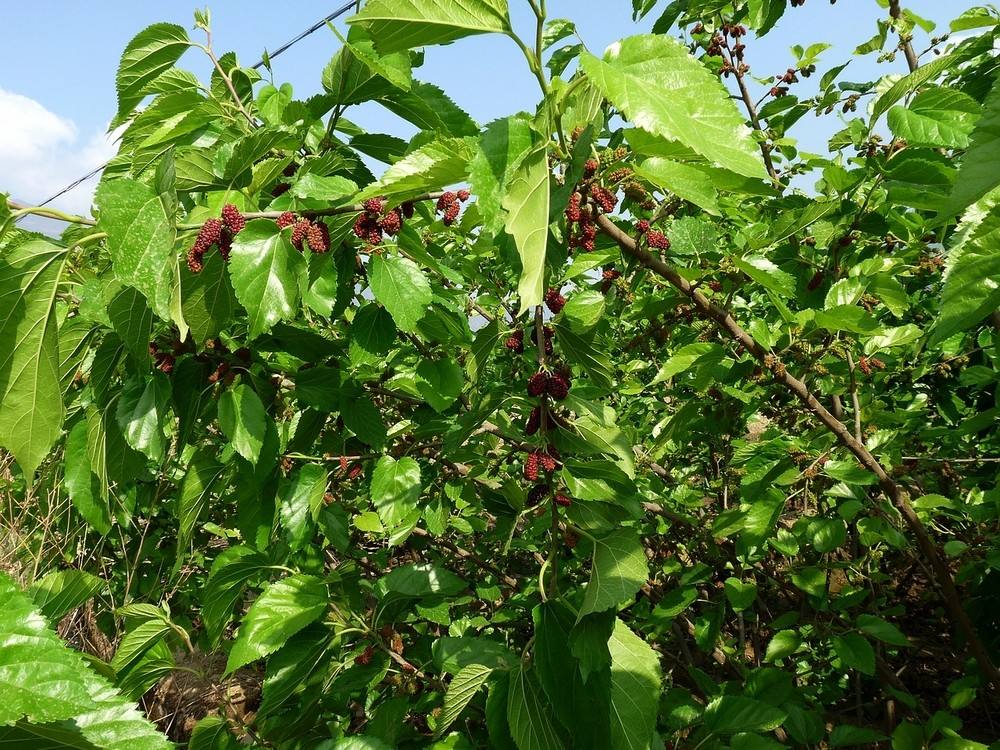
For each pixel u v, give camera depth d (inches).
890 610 101.3
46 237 54.4
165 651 74.4
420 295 66.0
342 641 74.9
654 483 112.0
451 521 116.2
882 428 96.4
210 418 79.0
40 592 63.7
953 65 93.0
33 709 27.7
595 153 48.5
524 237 37.9
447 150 41.5
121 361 71.2
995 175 19.3
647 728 48.7
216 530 124.7
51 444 61.6
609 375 58.9
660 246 68.6
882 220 89.4
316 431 86.3
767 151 115.3
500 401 57.6
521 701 51.2
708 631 97.1
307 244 59.9
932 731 69.6
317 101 71.9
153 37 76.2
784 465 82.5
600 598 44.9
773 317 117.1
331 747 57.0
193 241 59.9
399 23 39.4
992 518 90.0
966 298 23.0
